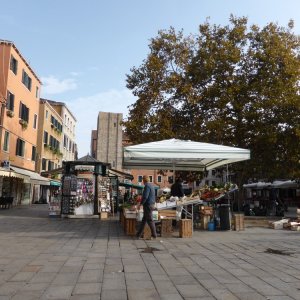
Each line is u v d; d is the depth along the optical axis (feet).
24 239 39.04
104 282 21.34
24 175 101.09
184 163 62.54
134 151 43.45
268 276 23.12
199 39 82.74
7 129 104.88
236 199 100.78
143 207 40.09
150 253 31.01
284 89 74.69
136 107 79.46
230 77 77.56
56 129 174.50
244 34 80.74
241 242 38.09
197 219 54.75
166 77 79.05
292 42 80.07
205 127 77.61
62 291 19.48
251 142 78.48
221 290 19.90
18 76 112.57
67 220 64.59
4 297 18.43
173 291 19.63
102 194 72.33
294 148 75.87
